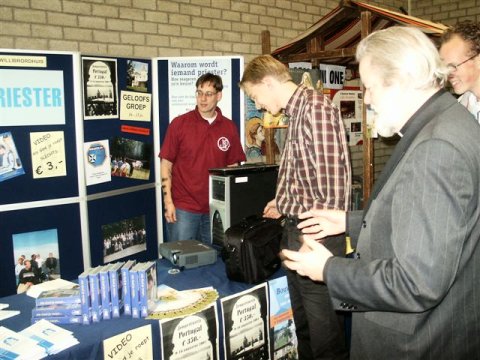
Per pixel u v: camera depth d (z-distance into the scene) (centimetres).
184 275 183
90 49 319
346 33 332
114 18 327
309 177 170
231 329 162
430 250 79
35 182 264
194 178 289
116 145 300
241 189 232
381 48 92
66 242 280
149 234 331
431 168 82
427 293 80
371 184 283
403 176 87
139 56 342
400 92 93
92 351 128
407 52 90
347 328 203
